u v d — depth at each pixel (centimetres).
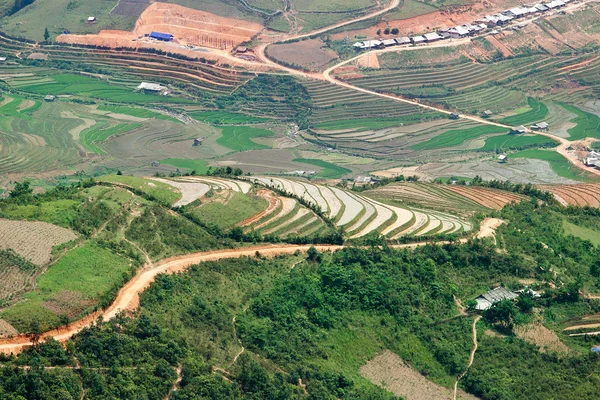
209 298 16088
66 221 16750
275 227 19325
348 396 14775
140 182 19812
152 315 14825
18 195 18725
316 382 14825
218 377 13900
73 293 14388
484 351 16562
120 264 15762
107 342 13675
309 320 16500
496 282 18675
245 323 15675
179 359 13988
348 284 17312
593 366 16225
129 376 13262
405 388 15612
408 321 17038
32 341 13350
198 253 17500
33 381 12356
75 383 12781
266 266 17738
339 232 19338
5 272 14638
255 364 14462
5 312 13588
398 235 19938
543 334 17250
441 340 16800
